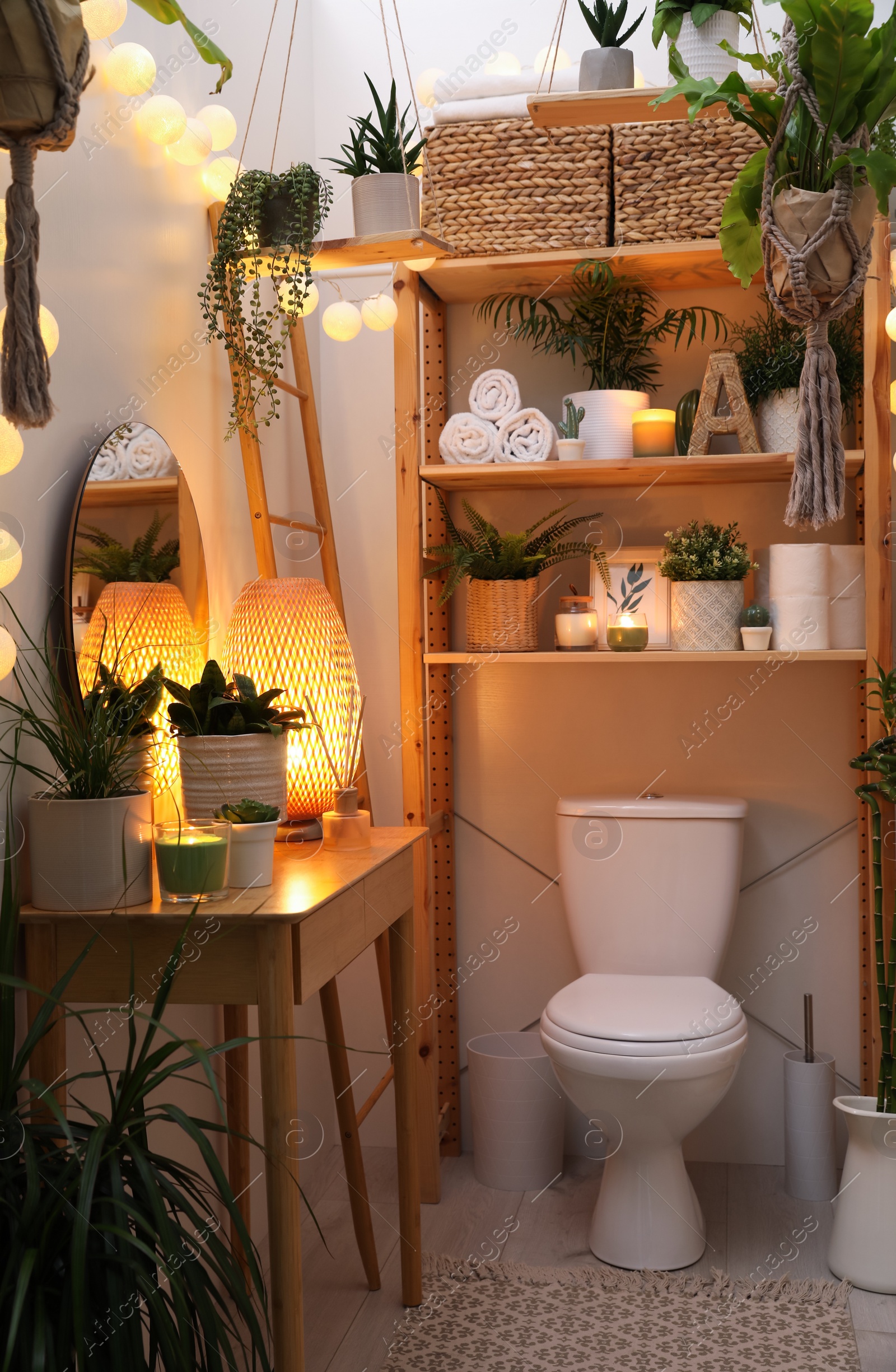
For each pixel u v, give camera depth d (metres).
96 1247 1.21
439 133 2.47
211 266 2.04
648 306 2.67
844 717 2.66
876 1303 2.10
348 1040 2.83
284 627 1.99
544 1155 2.61
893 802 2.28
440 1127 2.73
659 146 2.38
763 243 1.79
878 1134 2.16
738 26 2.19
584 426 2.55
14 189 1.15
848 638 2.45
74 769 1.46
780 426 2.44
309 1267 2.25
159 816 1.82
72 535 1.59
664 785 2.74
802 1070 2.52
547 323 2.67
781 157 1.75
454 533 2.66
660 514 2.72
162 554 1.88
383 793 2.82
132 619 1.77
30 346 1.15
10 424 1.31
